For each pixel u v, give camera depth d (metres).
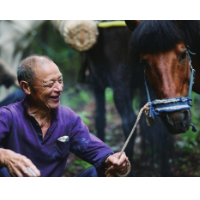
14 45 6.84
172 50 2.51
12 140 2.23
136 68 3.92
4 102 4.02
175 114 2.47
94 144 2.36
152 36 2.49
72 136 2.37
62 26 4.29
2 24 6.75
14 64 7.04
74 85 9.16
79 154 2.40
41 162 2.27
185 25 2.66
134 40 2.61
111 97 8.05
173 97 2.47
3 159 2.05
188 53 2.68
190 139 4.81
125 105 4.10
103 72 4.30
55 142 2.28
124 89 4.10
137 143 5.16
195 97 7.30
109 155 2.29
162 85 2.51
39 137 2.25
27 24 6.79
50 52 8.84
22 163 1.99
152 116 2.46
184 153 4.54
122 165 2.21
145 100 4.00
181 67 2.54
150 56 2.55
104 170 2.33
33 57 2.26
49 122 2.30
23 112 2.26
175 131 2.51
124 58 4.04
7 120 2.22
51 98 2.22
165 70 2.50
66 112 2.36
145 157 4.08
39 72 2.20
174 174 3.95
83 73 5.05
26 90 2.25
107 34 4.14
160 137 3.87
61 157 2.31
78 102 8.09
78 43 4.16
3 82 4.13
